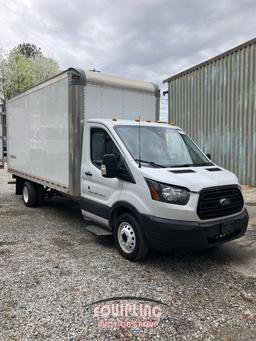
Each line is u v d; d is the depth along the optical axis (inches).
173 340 115.3
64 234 240.8
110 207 198.7
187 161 207.2
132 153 190.7
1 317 127.6
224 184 174.4
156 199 166.7
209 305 139.6
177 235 160.2
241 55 409.7
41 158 288.7
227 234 175.0
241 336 118.2
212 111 458.3
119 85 245.0
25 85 1446.9
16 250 204.4
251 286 157.8
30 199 330.3
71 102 226.2
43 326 122.0
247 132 408.8
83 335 117.0
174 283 160.1
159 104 275.1
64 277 164.4
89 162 220.4
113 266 179.6
